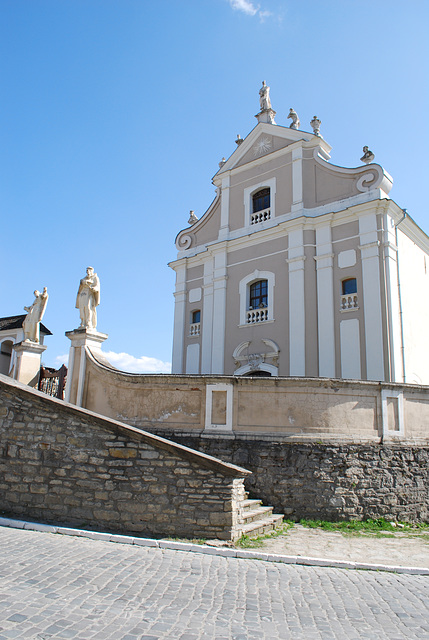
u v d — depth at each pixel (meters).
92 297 13.41
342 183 19.70
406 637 4.75
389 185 18.86
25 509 9.11
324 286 19.05
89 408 12.28
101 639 4.25
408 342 18.14
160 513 8.38
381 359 17.00
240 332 21.23
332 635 4.70
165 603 5.21
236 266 22.12
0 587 5.31
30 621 4.49
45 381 15.28
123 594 5.38
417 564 7.52
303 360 18.83
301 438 10.54
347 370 17.80
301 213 20.23
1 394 9.77
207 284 23.14
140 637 4.35
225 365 21.36
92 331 13.06
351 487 10.41
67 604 4.97
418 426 11.81
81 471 8.94
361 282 18.16
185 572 6.37
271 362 19.89
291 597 5.71
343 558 7.65
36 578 5.69
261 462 10.49
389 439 11.12
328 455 10.45
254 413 10.87
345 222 19.09
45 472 9.14
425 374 19.16
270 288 20.58
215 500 8.20
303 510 10.18
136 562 6.66
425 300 20.41
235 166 23.48
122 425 8.84
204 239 24.31
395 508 10.69
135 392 11.67
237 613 5.09
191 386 11.21
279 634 4.64
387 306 17.33
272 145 22.28
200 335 22.98
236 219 22.83
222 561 7.06
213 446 10.73
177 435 10.96
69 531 8.23
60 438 9.20
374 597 5.89
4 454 9.48
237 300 21.70
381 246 17.92
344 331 18.16
